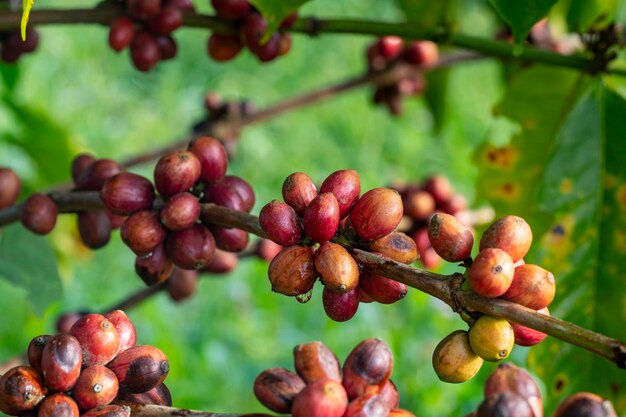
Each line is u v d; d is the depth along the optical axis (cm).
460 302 40
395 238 44
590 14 64
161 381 43
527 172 69
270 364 108
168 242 48
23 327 108
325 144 155
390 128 156
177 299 65
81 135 143
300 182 44
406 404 94
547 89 68
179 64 167
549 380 57
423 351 103
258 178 145
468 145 152
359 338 106
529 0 54
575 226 61
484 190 70
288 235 43
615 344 38
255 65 169
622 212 61
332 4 178
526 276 40
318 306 119
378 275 43
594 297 60
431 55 78
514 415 37
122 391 42
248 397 103
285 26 60
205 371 102
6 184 57
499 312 40
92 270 123
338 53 174
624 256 60
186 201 47
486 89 165
